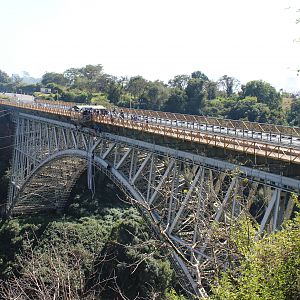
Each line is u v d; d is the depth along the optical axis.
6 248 43.09
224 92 96.88
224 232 13.01
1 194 61.75
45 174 49.12
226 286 10.33
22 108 54.75
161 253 32.16
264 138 25.16
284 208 17.70
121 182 29.48
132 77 100.81
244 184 19.14
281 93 81.88
